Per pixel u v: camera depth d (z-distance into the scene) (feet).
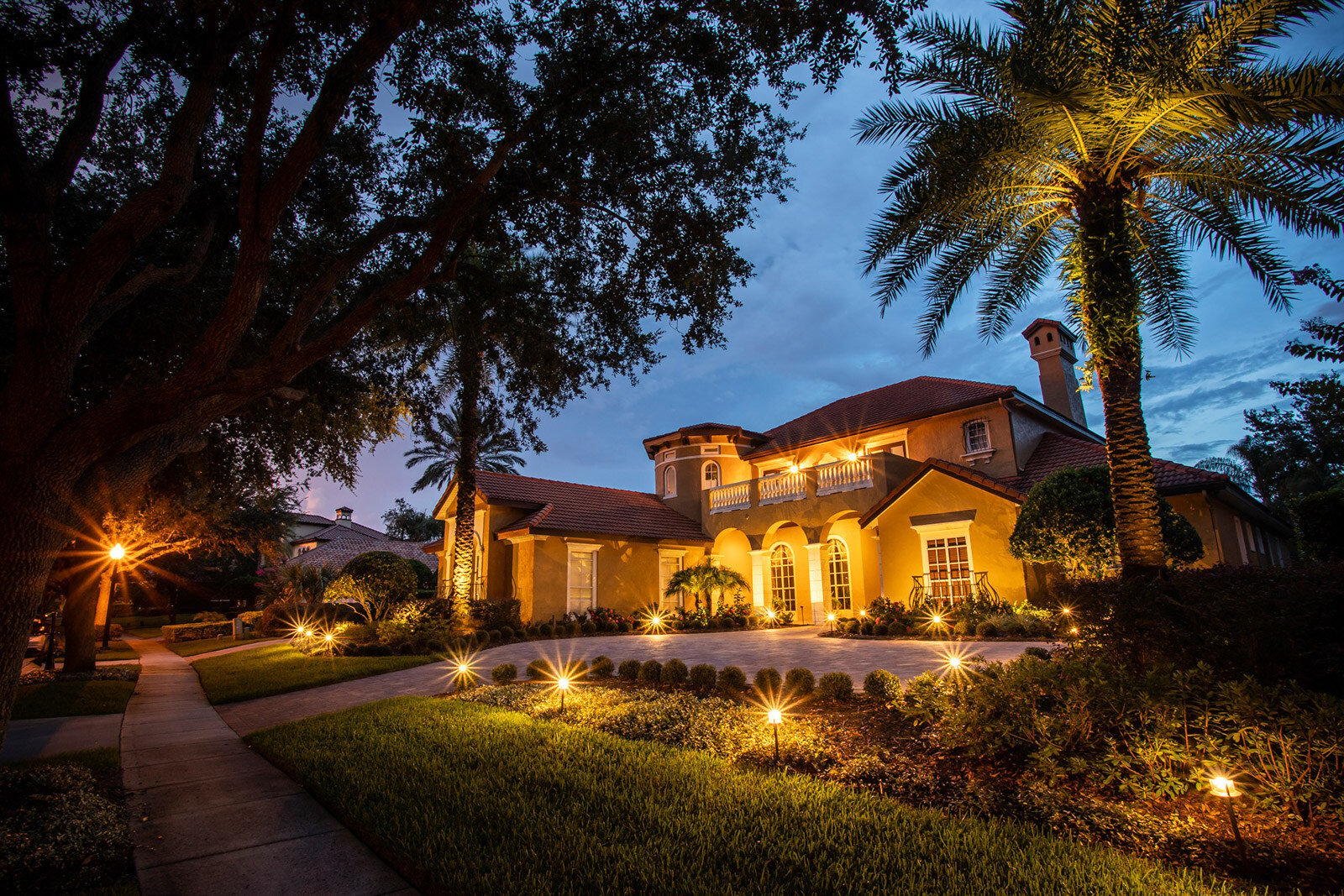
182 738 28.30
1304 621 18.28
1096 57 27.37
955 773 17.89
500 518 79.46
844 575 69.10
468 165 28.17
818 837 14.17
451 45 28.76
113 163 32.45
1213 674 18.43
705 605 76.64
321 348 22.15
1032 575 51.88
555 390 38.75
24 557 16.61
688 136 33.50
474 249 38.83
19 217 17.87
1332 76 22.43
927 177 32.76
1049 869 12.20
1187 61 25.62
